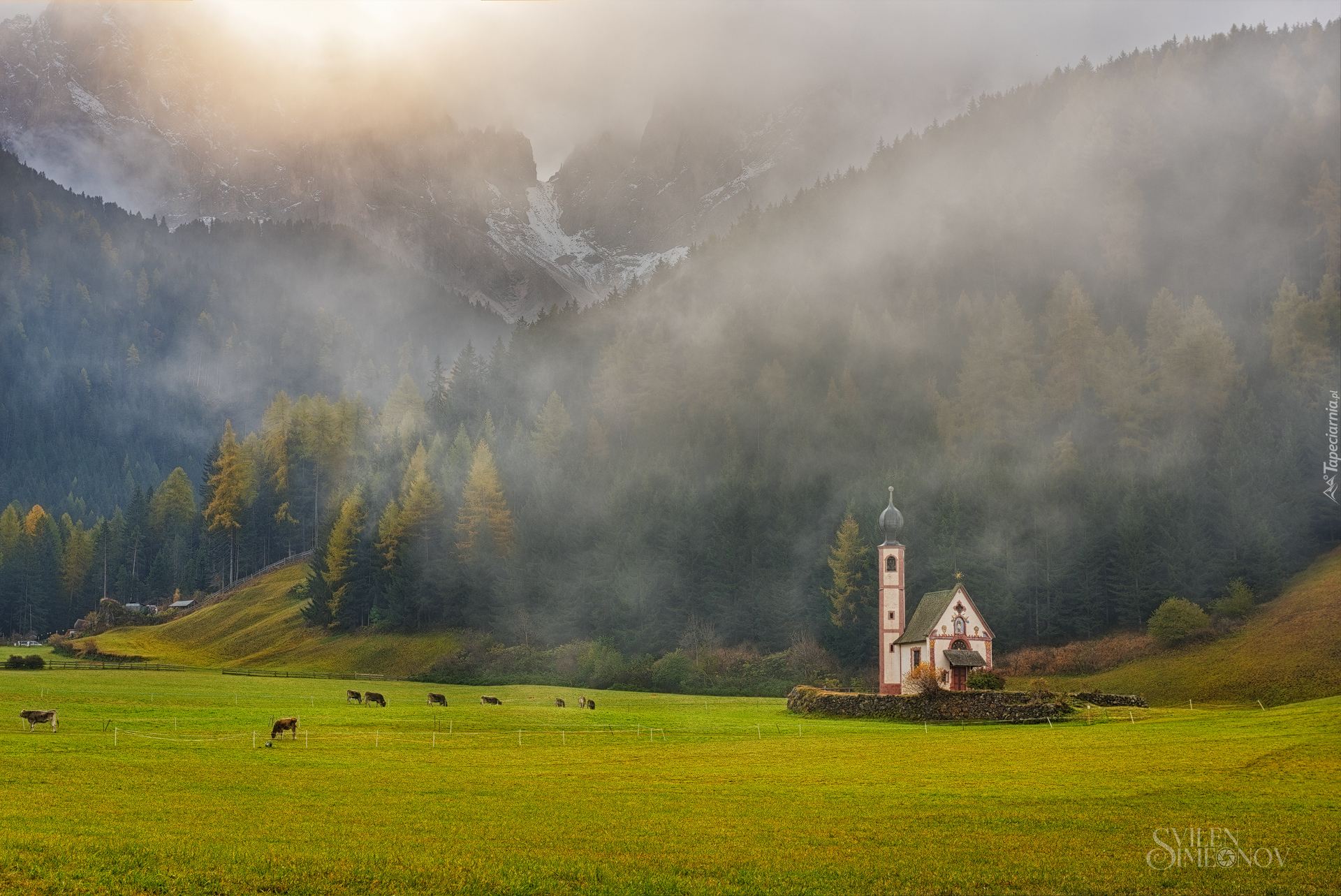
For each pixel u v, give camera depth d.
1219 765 52.47
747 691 133.12
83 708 78.00
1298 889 28.67
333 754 59.94
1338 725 65.56
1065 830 36.44
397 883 28.19
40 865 28.66
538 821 38.06
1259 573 130.12
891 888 28.70
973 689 98.50
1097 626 138.25
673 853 32.56
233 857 30.45
